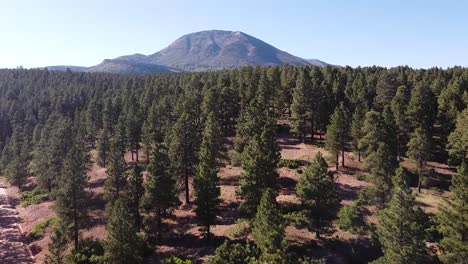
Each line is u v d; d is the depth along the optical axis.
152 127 75.00
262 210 36.94
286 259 31.56
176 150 59.28
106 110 98.50
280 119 101.44
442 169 68.12
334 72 116.88
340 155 73.50
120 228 39.50
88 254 45.72
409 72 127.81
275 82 93.19
